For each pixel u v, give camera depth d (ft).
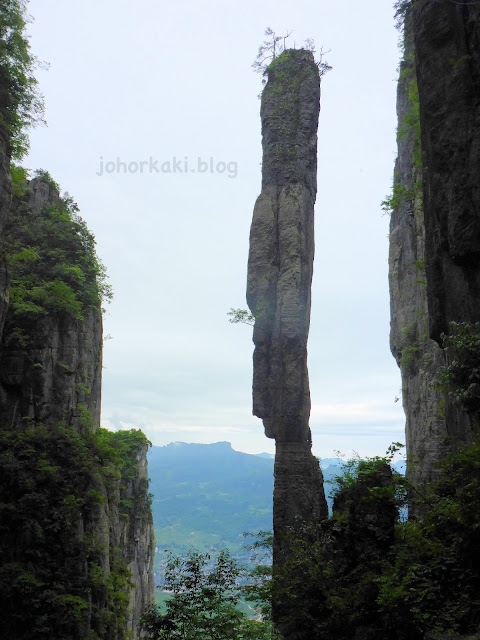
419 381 153.17
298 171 141.18
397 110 189.78
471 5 61.16
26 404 163.43
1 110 118.42
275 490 123.13
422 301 158.51
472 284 58.34
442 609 40.96
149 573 266.77
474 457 47.91
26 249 181.37
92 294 185.37
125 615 172.86
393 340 191.52
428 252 65.77
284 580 61.26
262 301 135.23
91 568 148.25
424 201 67.77
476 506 42.22
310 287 139.44
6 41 118.52
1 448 152.25
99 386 193.67
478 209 56.49
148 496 272.31
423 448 141.28
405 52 169.07
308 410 130.31
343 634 51.31
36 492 146.72
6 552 140.05
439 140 62.39
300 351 130.00
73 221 198.80
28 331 168.76
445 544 45.44
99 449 170.40
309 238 140.36
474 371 51.67
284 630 57.11
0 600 133.39
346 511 58.49
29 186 201.26
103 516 157.58
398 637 44.62
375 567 52.54
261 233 138.82
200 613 64.28
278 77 150.82
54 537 144.05
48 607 134.10
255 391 132.26
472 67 60.59
